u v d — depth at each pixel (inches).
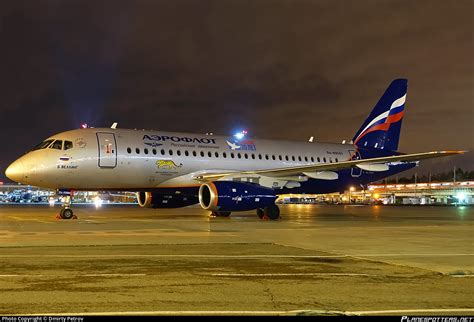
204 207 992.2
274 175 1063.0
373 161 1025.5
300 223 948.6
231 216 1219.9
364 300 284.8
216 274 365.1
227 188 977.5
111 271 374.9
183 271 377.1
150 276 354.9
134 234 679.1
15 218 1067.3
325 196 5068.9
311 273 370.9
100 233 690.2
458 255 474.9
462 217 1273.4
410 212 1676.9
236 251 501.0
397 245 560.4
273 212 1072.2
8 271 372.8
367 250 512.7
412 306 271.4
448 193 4254.4
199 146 1104.2
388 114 1365.7
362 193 4862.2
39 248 517.0
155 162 1039.6
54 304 271.7
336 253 488.1
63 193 1019.9
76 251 492.7
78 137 991.6
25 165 959.0
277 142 1232.2
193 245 553.9
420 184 4549.7
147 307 266.5
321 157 1261.1
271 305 272.4
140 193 1163.9
